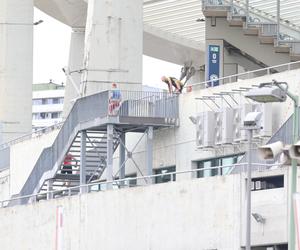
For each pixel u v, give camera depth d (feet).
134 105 324.39
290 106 288.71
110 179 323.78
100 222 312.09
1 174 422.41
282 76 294.66
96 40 357.82
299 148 211.41
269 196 262.88
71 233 323.98
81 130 334.44
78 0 476.13
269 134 292.40
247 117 232.73
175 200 287.69
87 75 357.20
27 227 347.77
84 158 335.47
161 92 328.49
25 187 370.12
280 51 349.41
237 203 270.05
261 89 228.63
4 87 442.91
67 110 480.64
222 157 310.24
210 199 277.44
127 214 302.45
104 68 356.79
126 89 356.79
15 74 443.32
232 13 351.05
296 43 345.72
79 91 368.27
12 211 356.18
